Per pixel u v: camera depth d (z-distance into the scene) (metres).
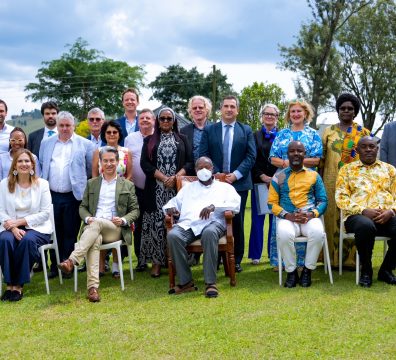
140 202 6.54
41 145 6.47
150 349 3.78
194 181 5.84
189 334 4.05
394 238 5.42
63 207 6.34
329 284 5.51
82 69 50.25
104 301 5.14
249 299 4.99
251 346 3.79
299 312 4.52
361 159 5.71
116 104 50.41
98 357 3.67
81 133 28.02
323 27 22.98
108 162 5.87
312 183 5.70
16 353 3.79
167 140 6.18
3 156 6.36
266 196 6.59
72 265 5.22
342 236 5.77
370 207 5.56
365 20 31.56
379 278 5.65
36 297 5.36
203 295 5.21
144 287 5.67
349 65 32.91
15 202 5.62
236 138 6.21
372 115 33.47
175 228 5.45
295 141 5.68
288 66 23.84
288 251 5.44
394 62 31.69
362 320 4.28
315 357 3.58
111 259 7.45
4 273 5.28
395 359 3.53
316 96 23.61
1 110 6.68
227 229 5.49
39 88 50.34
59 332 4.21
